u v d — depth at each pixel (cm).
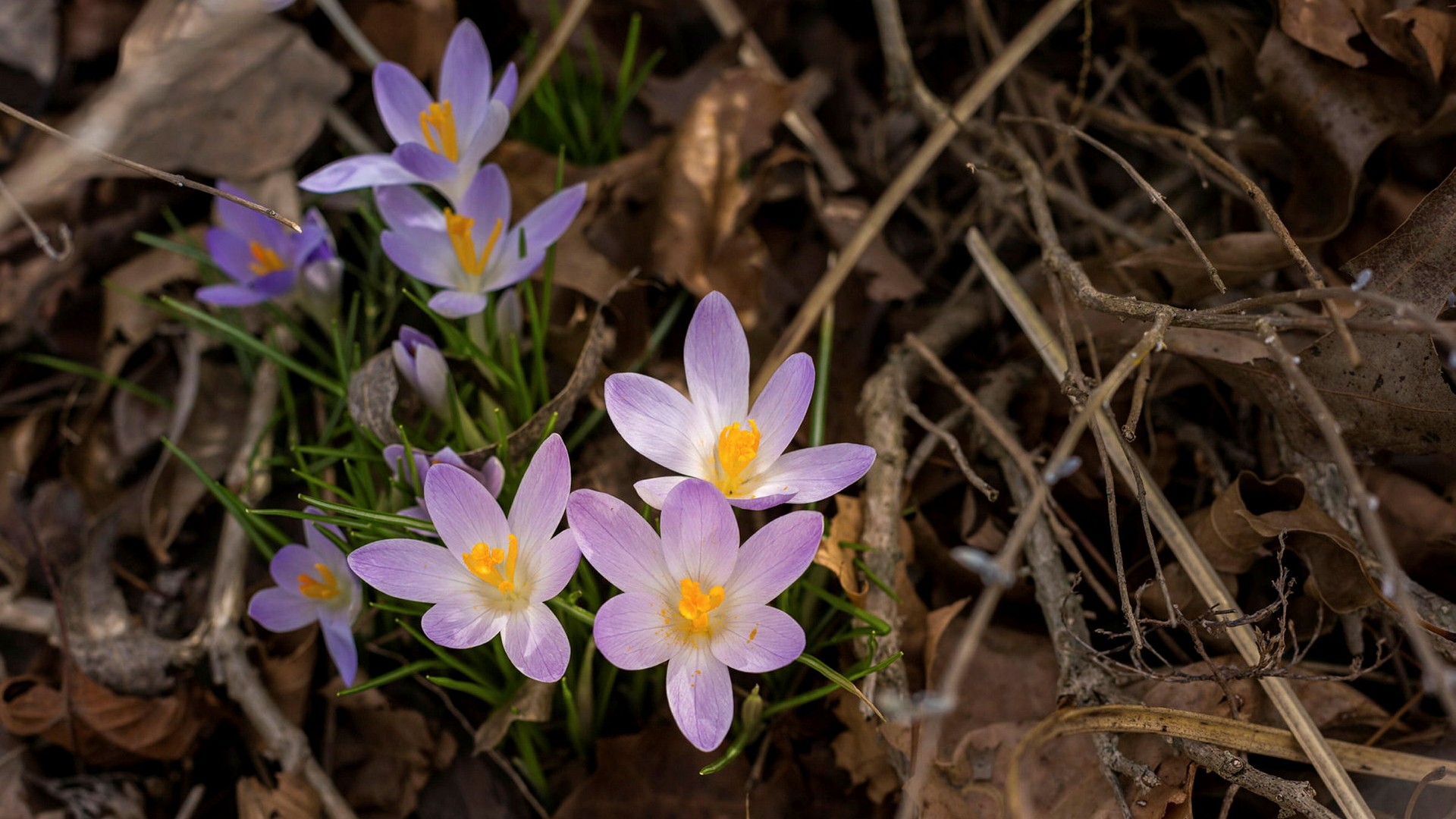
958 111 57
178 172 59
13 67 61
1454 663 50
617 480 55
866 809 52
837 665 53
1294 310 53
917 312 59
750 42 62
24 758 54
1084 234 60
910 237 61
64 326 59
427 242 53
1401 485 51
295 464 58
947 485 55
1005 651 52
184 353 59
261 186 59
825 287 56
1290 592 48
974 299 59
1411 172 54
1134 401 47
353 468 54
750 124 58
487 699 52
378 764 54
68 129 58
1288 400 51
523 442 53
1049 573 52
